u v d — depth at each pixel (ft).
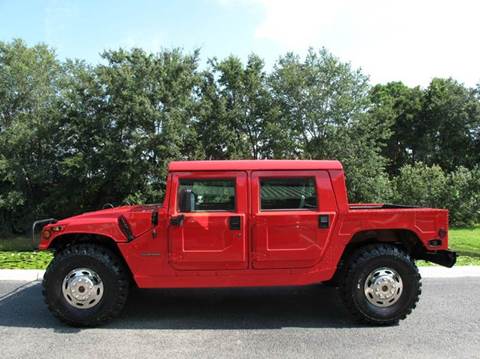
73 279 17.40
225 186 17.69
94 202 66.23
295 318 18.71
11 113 74.64
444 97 134.92
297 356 14.70
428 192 75.31
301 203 17.81
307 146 76.23
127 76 59.67
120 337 16.52
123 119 59.72
